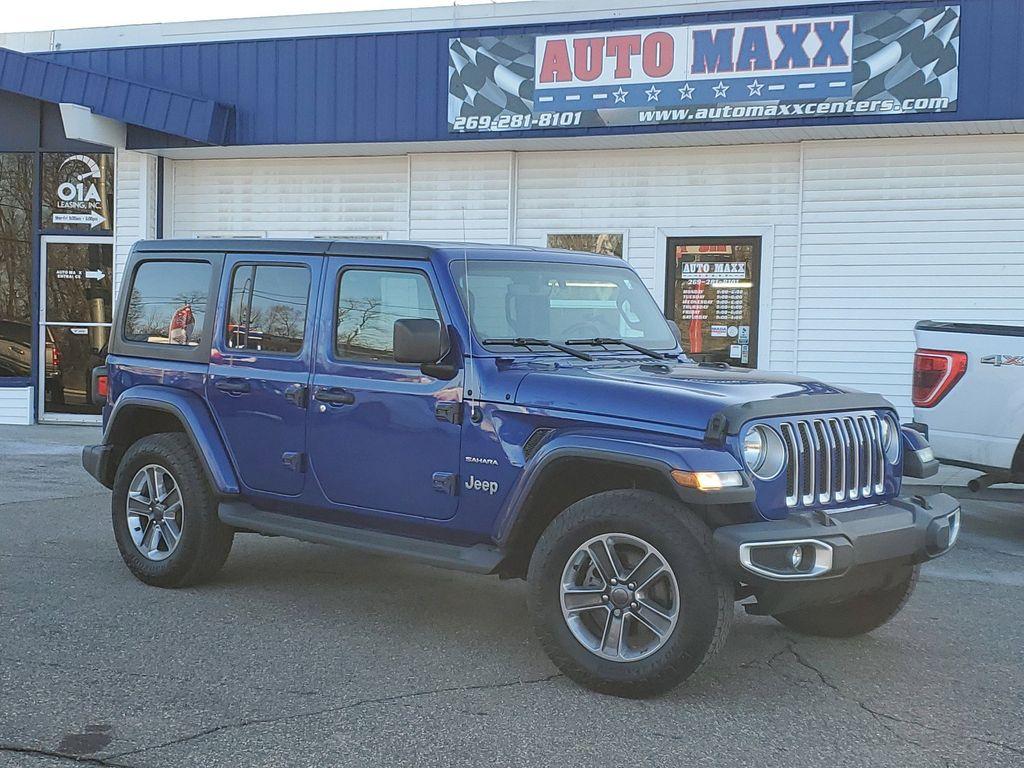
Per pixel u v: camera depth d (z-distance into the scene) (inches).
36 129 565.6
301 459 230.7
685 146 486.0
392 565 282.7
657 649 179.9
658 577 180.7
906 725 175.2
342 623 228.2
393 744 163.2
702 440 180.5
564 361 216.1
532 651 211.0
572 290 234.4
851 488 197.8
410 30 516.7
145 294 267.9
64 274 571.8
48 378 574.2
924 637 227.5
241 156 542.3
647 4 512.1
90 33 596.7
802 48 429.7
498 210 511.5
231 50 511.8
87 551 289.4
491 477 202.2
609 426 189.5
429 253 217.6
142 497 257.4
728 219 482.6
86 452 272.8
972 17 410.9
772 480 183.0
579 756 160.1
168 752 158.9
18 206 573.6
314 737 165.5
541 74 465.7
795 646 218.8
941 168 451.5
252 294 245.0
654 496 183.9
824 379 471.2
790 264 474.6
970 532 342.6
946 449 315.0
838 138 461.4
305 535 228.4
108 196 564.7
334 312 229.3
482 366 206.4
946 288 454.3
